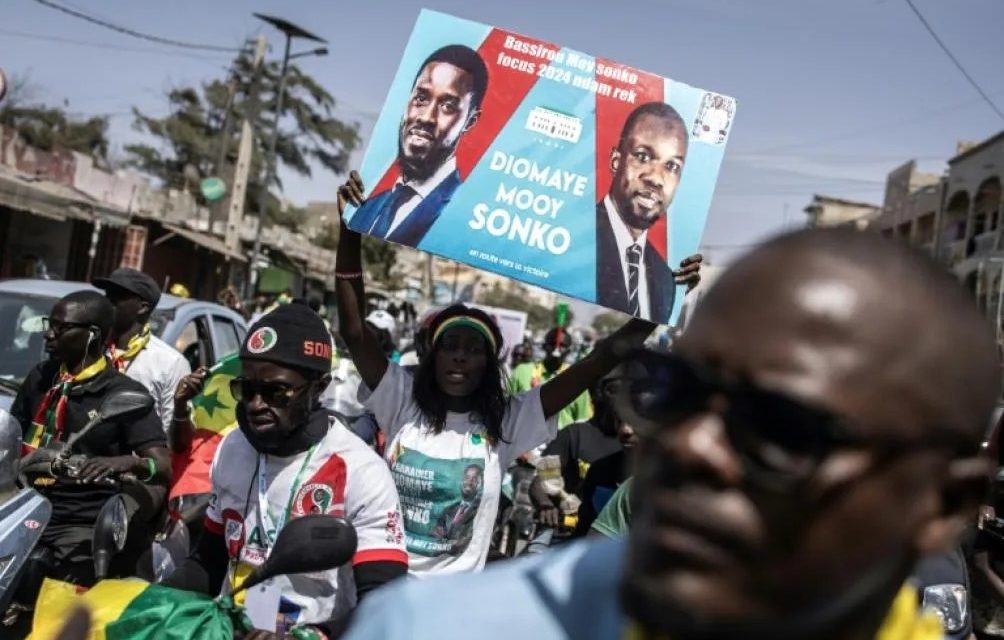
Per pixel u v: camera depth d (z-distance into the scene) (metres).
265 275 28.73
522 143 4.27
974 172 33.22
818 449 1.02
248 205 44.06
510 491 8.70
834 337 1.04
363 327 4.41
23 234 21.70
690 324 1.13
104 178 23.28
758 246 1.14
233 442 3.48
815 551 1.03
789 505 1.02
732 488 1.03
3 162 19.50
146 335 6.48
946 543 1.11
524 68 4.30
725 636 1.04
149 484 4.89
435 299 50.38
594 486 5.46
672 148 4.27
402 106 4.29
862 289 1.06
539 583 1.22
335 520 2.67
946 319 1.08
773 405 1.02
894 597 1.14
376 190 4.25
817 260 1.08
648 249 4.23
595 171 4.25
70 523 4.83
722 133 4.27
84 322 5.06
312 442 3.37
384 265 46.38
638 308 4.20
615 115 4.27
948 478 1.09
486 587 1.22
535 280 4.21
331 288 39.22
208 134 42.94
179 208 30.00
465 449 4.16
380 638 1.20
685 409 1.07
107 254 23.14
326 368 3.37
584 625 1.20
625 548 1.16
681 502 1.04
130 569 4.91
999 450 5.50
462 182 4.25
